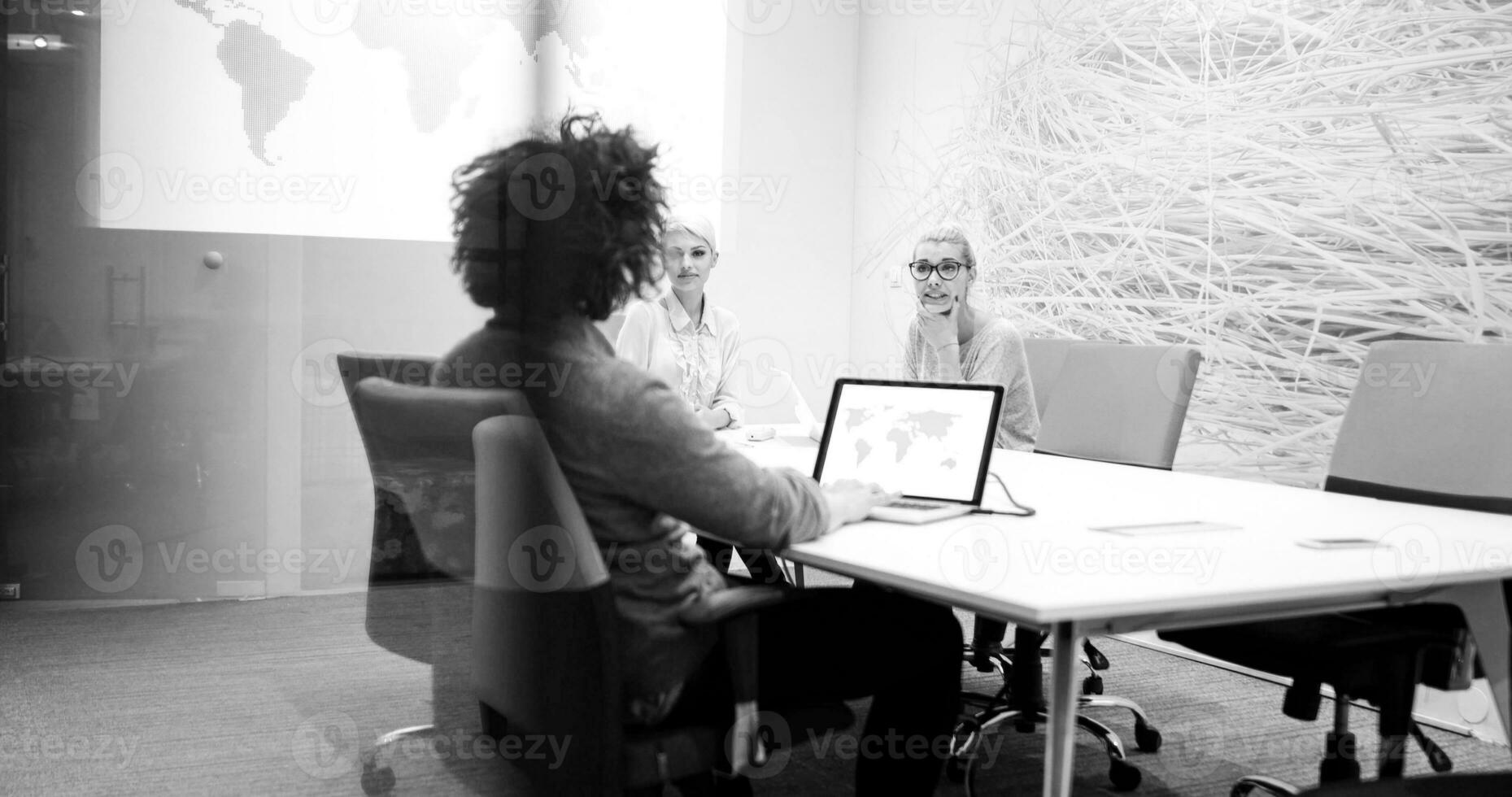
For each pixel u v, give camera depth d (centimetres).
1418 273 300
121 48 386
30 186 382
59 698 294
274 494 405
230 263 397
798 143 538
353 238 407
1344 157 319
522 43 430
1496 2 280
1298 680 200
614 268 147
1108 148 405
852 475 196
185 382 395
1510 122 278
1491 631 152
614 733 131
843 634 167
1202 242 365
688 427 141
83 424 390
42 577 390
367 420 201
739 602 140
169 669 320
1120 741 257
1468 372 216
